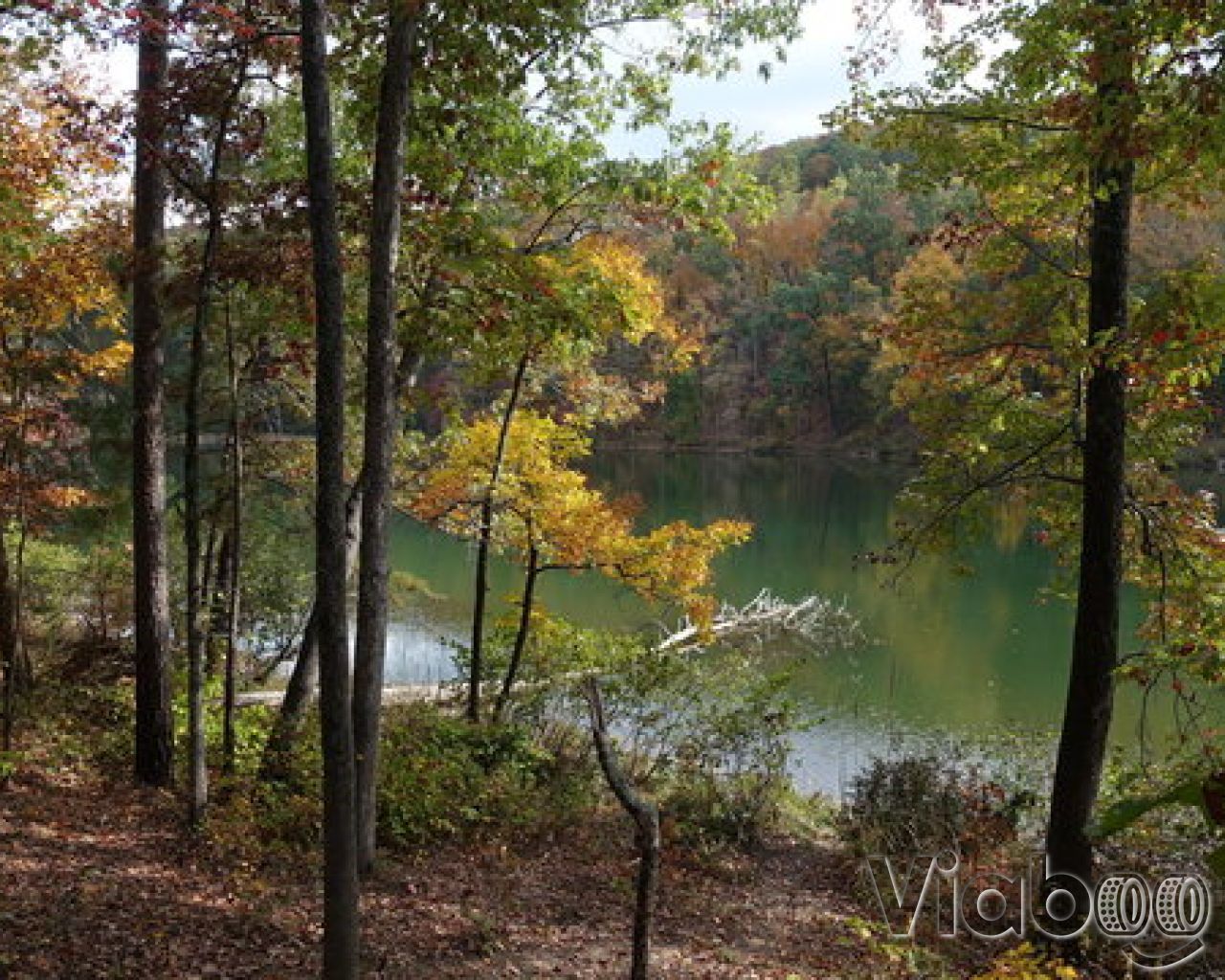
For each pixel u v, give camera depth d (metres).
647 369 14.94
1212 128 5.64
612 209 12.30
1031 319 10.00
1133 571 10.31
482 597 13.70
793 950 8.71
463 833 10.41
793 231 68.94
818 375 65.62
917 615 24.58
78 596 16.97
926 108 9.05
